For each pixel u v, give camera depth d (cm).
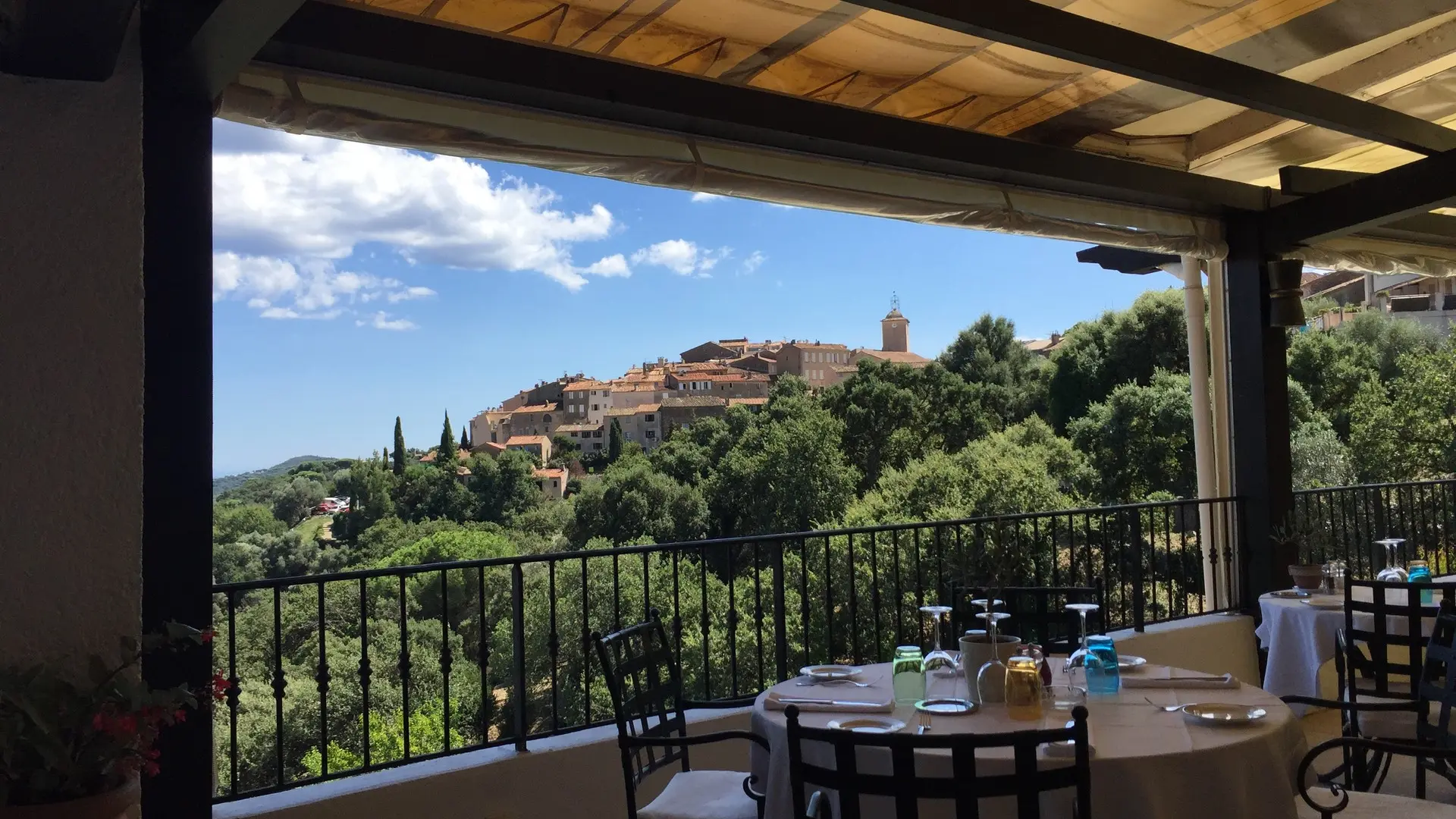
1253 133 548
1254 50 470
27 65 247
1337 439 2133
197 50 244
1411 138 506
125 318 262
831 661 430
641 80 362
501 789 338
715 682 2019
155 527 271
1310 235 559
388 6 331
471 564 350
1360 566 677
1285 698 321
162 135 275
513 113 354
